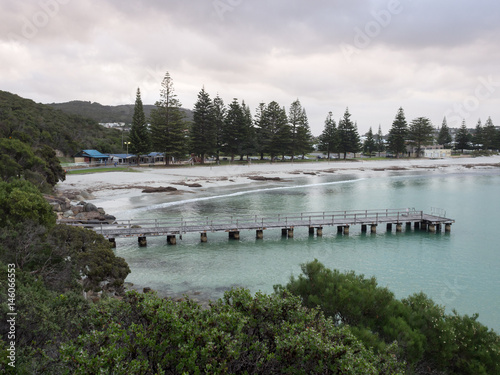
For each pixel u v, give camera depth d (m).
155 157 98.69
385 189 61.44
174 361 5.64
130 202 43.56
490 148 150.00
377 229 33.34
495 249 26.78
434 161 127.00
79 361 5.13
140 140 83.69
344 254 25.39
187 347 5.55
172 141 87.00
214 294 18.02
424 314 9.66
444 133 161.12
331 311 9.81
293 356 5.82
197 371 5.26
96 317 6.85
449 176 87.00
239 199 48.41
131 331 5.89
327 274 11.20
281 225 29.72
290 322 7.07
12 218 16.50
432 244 28.11
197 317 6.48
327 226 34.06
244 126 98.00
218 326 6.21
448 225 31.94
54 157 46.56
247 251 25.81
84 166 80.50
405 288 19.27
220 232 31.20
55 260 14.09
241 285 19.28
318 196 52.31
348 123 123.00
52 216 18.89
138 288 18.55
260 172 83.69
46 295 9.77
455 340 8.83
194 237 29.53
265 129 106.12
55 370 6.57
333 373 5.80
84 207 35.91
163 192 51.97
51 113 107.75
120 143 108.69
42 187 36.94
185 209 40.22
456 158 139.12
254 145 104.69
